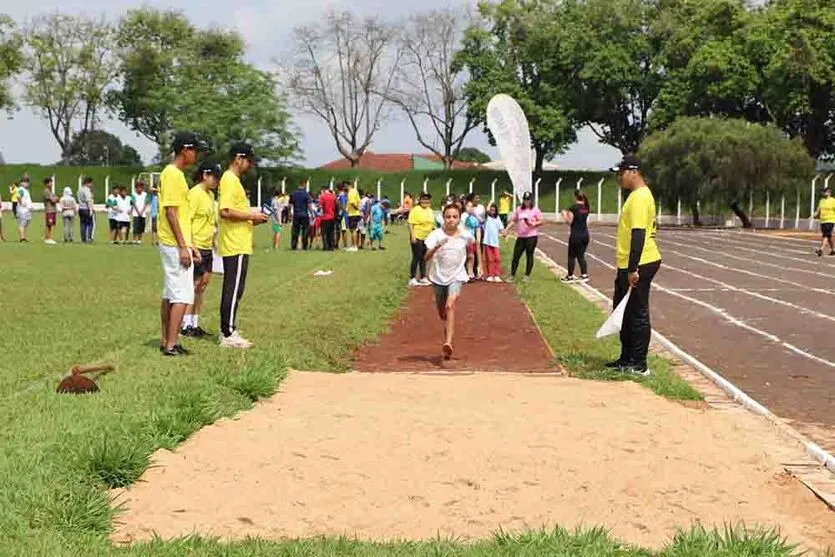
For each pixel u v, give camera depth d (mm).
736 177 55750
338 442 7156
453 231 11648
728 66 63844
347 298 16906
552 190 73125
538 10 74750
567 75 74125
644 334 10500
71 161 86688
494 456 6855
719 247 37781
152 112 80875
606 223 66312
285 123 72000
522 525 5785
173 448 6969
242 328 12883
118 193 31641
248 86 72500
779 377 10938
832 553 5355
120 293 16766
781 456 7344
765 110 67000
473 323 14789
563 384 9797
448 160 83688
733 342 13430
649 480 6480
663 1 71562
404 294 18703
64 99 83625
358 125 83688
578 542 5379
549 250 34281
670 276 24062
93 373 9234
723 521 5836
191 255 10734
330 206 31078
